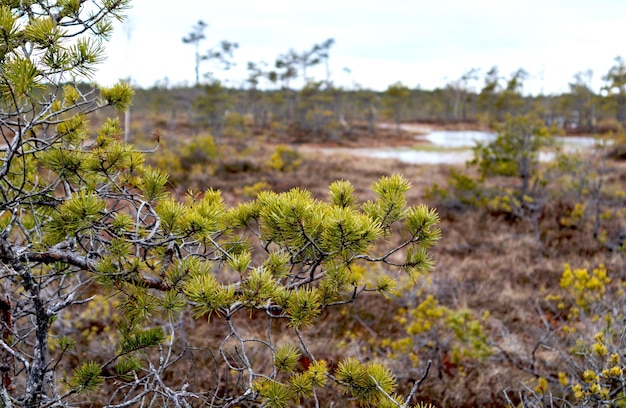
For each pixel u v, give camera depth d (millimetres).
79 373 1950
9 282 1958
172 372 3895
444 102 76000
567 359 3377
